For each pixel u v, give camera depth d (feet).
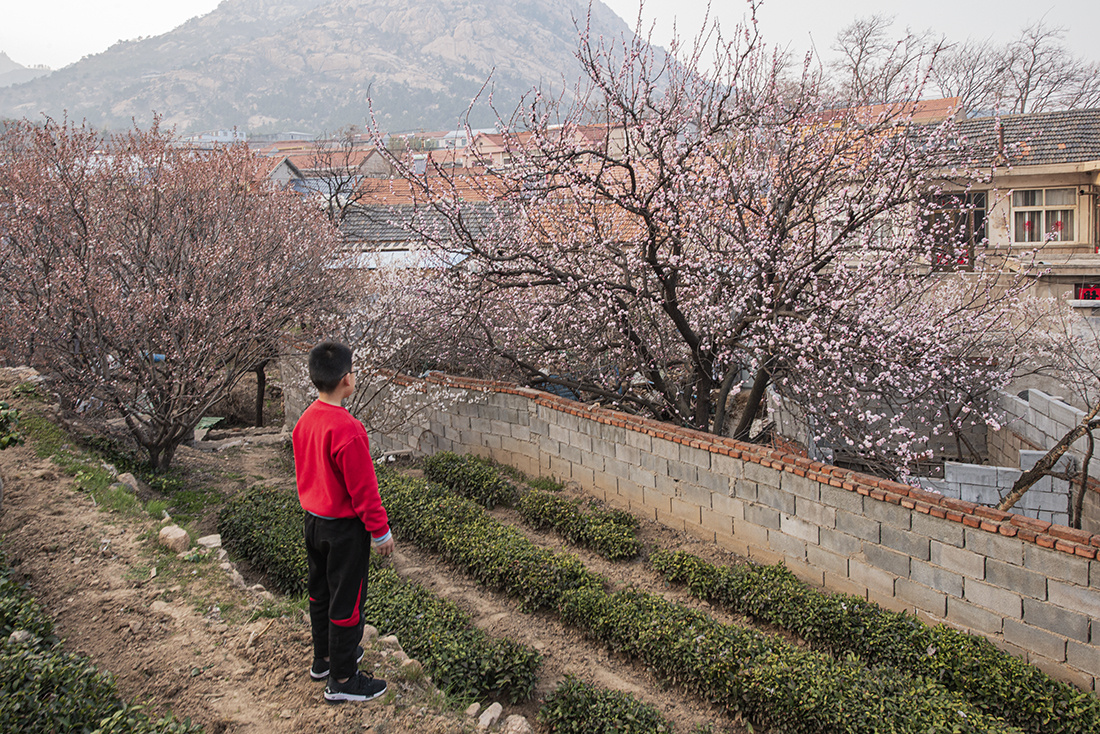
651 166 37.99
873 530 25.30
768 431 47.80
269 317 40.01
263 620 17.37
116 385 32.78
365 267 61.62
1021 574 21.72
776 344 33.14
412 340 50.37
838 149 34.94
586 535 31.22
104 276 34.35
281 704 14.25
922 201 34.50
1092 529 33.19
